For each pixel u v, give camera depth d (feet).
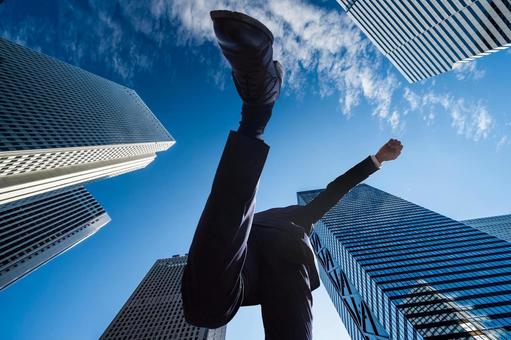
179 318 300.81
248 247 9.00
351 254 314.14
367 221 402.52
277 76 5.45
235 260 6.09
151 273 417.69
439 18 196.44
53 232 410.52
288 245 8.99
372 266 280.31
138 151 453.17
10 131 255.50
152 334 280.31
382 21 245.65
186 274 6.21
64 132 313.12
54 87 357.00
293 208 11.83
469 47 193.67
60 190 460.55
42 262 376.89
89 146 328.90
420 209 408.26
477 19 172.45
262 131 5.81
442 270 255.29
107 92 468.34
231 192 5.29
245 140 5.35
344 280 375.86
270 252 8.97
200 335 273.75
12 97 283.18
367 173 11.33
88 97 403.75
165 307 323.37
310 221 11.35
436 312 203.82
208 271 5.74
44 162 296.51
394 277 254.68
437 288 228.84
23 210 392.88
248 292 8.21
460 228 331.16
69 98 364.99
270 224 9.84
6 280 327.67
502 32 164.66
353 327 359.66
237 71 4.76
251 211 5.91
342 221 416.46
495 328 181.78
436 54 225.76
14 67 318.45
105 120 401.70
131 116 478.59
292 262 8.86
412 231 347.15
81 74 437.17
